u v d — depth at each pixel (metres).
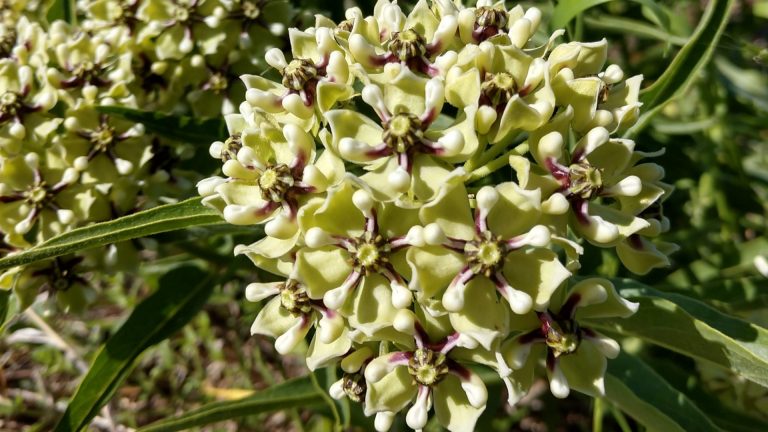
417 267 0.13
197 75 0.19
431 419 0.20
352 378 0.14
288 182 0.14
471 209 0.14
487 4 0.15
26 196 0.17
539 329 0.14
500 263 0.13
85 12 0.20
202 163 0.19
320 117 0.14
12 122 0.17
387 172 0.13
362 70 0.14
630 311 0.14
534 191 0.13
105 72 0.18
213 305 0.26
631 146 0.14
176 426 0.17
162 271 0.22
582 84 0.14
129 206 0.18
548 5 0.22
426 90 0.13
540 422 0.24
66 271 0.18
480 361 0.14
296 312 0.14
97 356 0.18
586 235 0.14
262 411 0.18
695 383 0.19
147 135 0.18
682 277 0.21
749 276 0.20
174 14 0.18
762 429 0.19
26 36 0.18
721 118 0.24
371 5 0.22
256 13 0.19
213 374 0.25
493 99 0.14
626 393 0.17
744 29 0.26
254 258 0.14
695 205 0.24
